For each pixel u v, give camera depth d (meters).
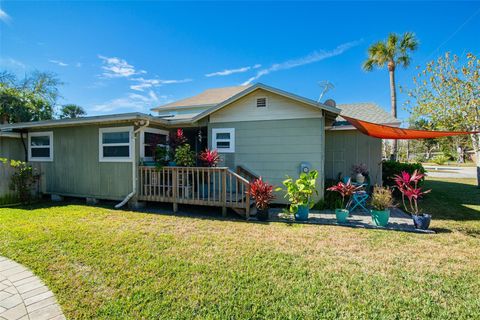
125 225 5.46
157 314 2.45
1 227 5.20
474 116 9.95
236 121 7.97
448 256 3.83
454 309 2.53
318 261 3.63
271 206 7.61
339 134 10.33
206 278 3.13
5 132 8.81
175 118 8.82
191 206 7.59
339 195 8.23
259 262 3.59
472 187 11.72
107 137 7.83
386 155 23.83
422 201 8.44
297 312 2.48
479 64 9.67
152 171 7.25
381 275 3.22
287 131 7.48
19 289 2.89
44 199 9.02
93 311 2.50
